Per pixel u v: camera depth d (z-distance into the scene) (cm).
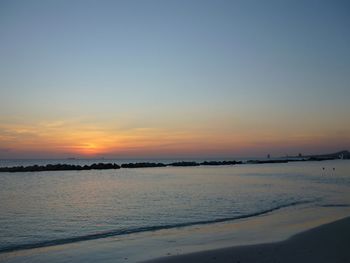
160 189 4484
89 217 2478
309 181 5709
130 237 1834
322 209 2688
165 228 2077
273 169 10750
